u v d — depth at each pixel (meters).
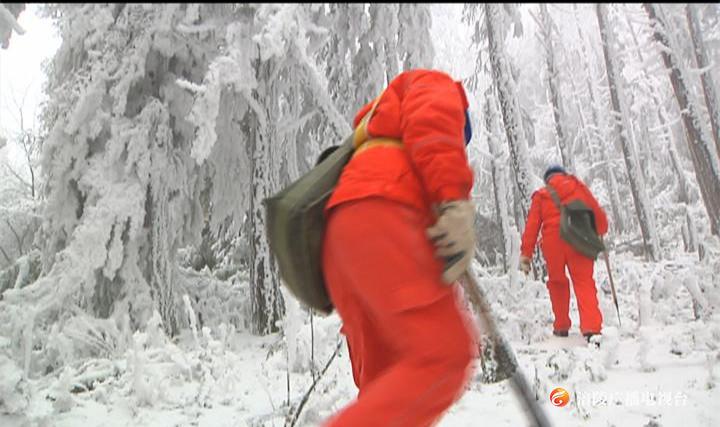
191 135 4.88
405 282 1.19
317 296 1.40
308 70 4.67
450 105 1.32
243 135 5.36
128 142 4.59
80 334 3.93
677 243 12.18
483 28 6.52
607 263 4.45
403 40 4.74
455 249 1.21
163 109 4.71
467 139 1.64
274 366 3.83
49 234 4.60
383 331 1.25
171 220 4.94
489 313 1.36
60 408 3.02
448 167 1.23
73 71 4.64
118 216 4.37
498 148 8.00
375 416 1.10
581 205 4.35
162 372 3.54
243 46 3.75
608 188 16.39
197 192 5.36
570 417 2.53
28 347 3.35
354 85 5.09
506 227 7.05
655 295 5.38
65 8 4.01
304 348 3.72
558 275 4.51
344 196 1.28
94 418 2.91
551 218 4.54
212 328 5.11
